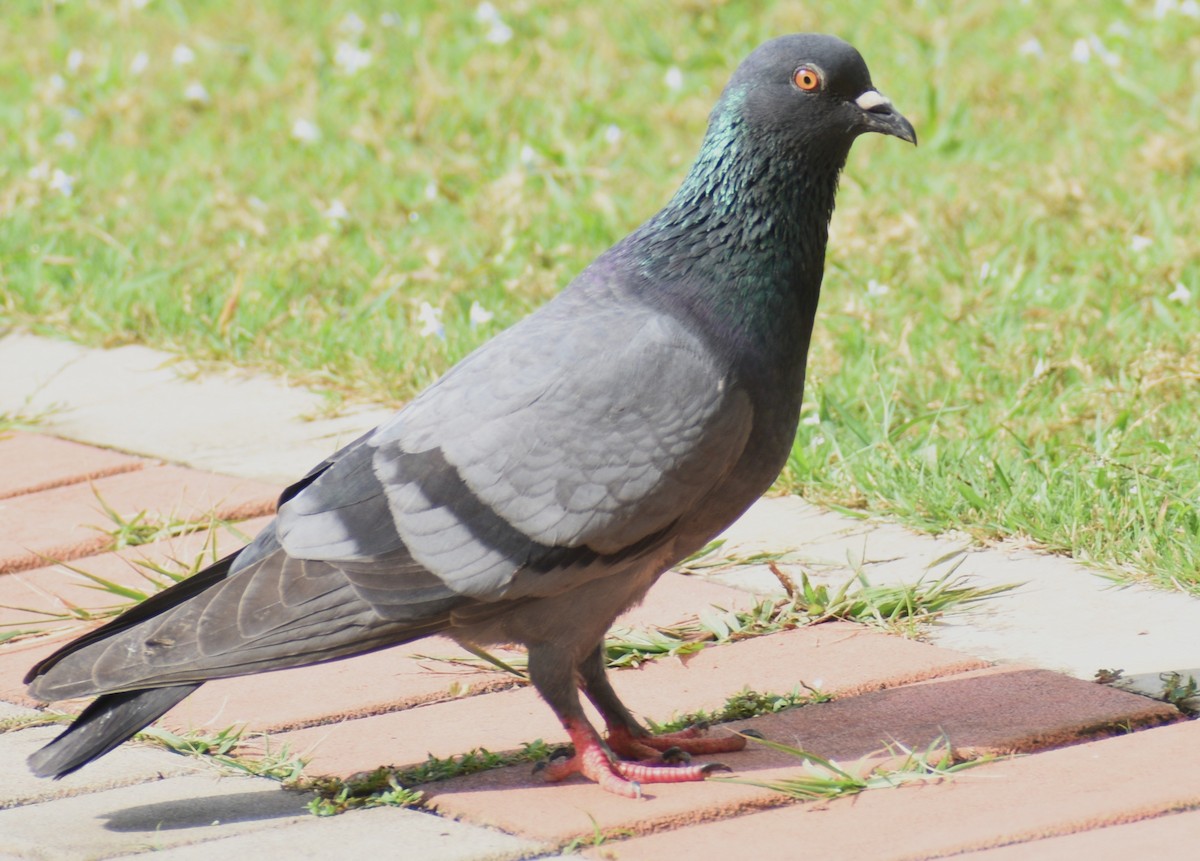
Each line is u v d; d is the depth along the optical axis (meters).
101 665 6.55
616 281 7.16
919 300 12.70
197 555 9.42
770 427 7.04
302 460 10.85
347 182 16.17
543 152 16.20
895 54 18.23
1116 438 10.04
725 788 6.72
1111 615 8.23
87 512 10.14
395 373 11.98
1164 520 8.97
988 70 17.69
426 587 6.68
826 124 7.17
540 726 7.42
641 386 6.77
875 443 10.08
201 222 15.26
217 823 6.53
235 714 7.60
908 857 6.00
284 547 6.80
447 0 20.92
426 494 6.73
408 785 6.86
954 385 11.05
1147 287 12.35
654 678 7.97
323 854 6.21
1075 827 6.16
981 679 7.62
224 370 12.56
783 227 7.12
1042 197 14.13
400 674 8.00
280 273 13.95
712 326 6.95
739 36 19.08
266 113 18.14
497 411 6.77
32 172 16.14
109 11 21.73
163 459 10.98
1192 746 6.78
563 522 6.68
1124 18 18.64
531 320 7.12
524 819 6.46
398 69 18.94
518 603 6.79
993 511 9.35
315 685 7.89
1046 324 11.73
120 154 17.25
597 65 18.36
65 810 6.68
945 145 16.08
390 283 13.46
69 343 13.39
